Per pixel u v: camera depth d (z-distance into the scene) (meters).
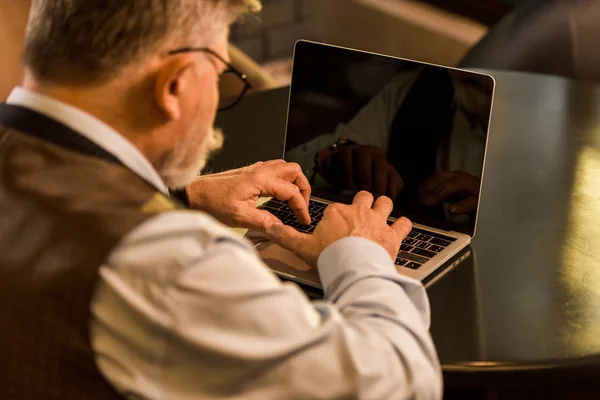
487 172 1.44
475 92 1.21
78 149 0.81
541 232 1.26
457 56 3.56
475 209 1.23
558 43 2.26
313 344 0.77
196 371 0.75
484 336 1.04
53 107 0.82
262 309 0.75
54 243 0.75
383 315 0.88
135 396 0.75
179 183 0.95
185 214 0.77
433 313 1.08
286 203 1.34
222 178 1.25
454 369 0.99
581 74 2.24
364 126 1.31
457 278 1.16
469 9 3.55
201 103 0.88
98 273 0.73
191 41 0.83
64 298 0.74
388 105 1.28
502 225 1.29
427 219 1.27
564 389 1.15
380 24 3.74
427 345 0.88
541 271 1.17
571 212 1.32
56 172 0.79
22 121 0.82
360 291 0.92
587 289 1.12
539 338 1.04
